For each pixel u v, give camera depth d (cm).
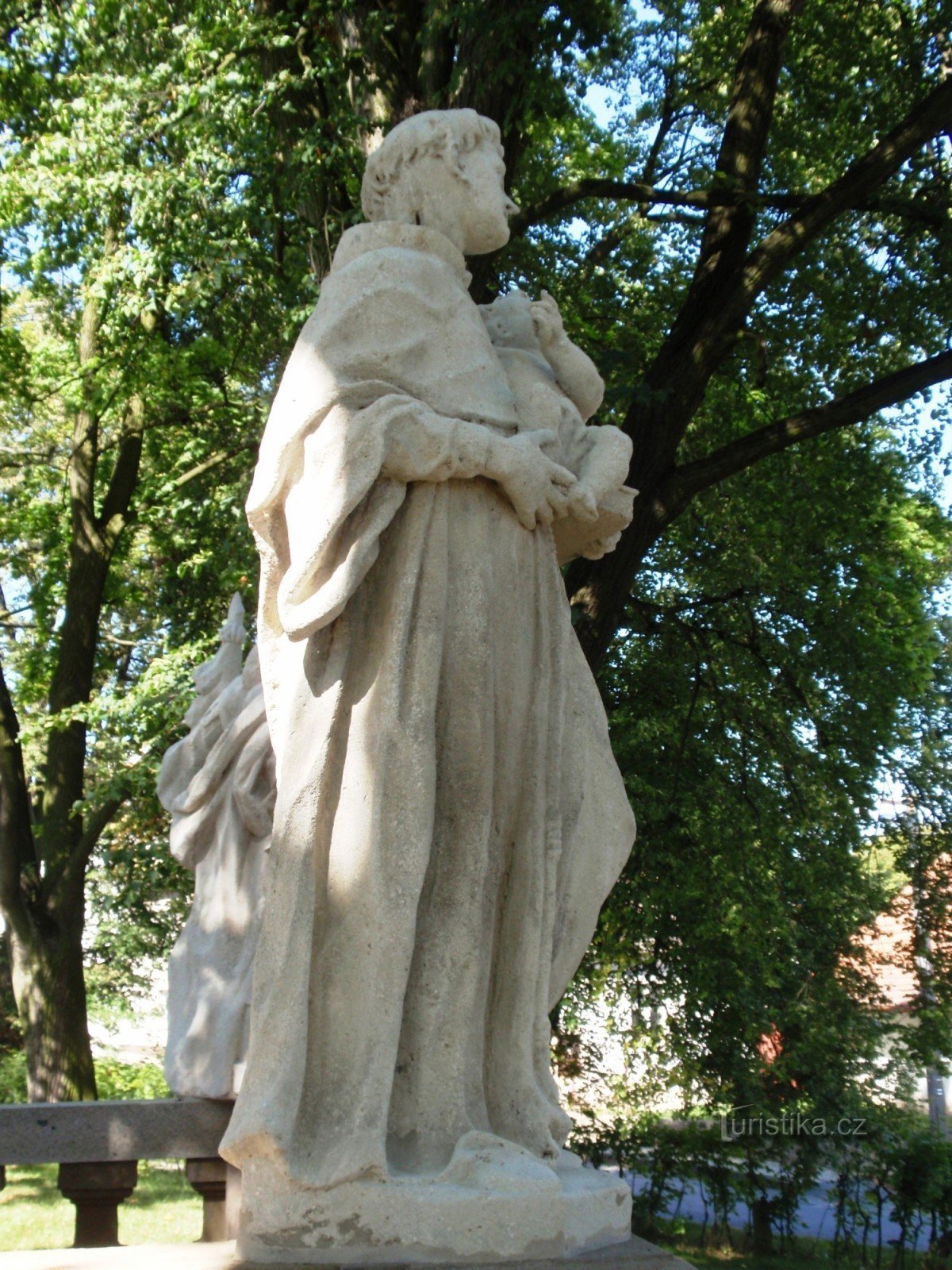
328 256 1053
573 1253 268
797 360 1482
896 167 1158
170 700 1411
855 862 1655
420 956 286
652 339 1422
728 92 1499
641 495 1141
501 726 303
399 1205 259
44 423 1969
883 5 1381
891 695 1591
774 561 1545
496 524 309
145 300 1227
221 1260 265
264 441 299
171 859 1530
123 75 1189
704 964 1567
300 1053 269
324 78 1057
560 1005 1592
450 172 329
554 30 989
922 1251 1717
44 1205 1088
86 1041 1644
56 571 1808
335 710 289
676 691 1563
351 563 288
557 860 303
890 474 1552
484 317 355
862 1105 1691
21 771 1700
